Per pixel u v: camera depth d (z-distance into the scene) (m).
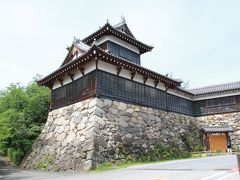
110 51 29.05
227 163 16.66
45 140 26.39
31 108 34.38
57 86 28.02
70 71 25.19
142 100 26.42
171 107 31.27
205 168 14.65
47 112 35.50
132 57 31.81
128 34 33.28
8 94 34.94
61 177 16.48
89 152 19.81
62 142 23.70
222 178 10.95
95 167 19.22
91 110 21.94
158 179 11.71
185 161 20.47
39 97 35.22
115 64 23.47
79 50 26.33
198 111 36.47
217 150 33.44
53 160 23.39
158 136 26.67
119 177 13.38
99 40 30.20
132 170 16.56
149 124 26.17
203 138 34.41
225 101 35.09
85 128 21.70
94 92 22.16
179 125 31.50
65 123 24.77
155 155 24.72
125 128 23.23
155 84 28.59
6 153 40.56
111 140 21.47
